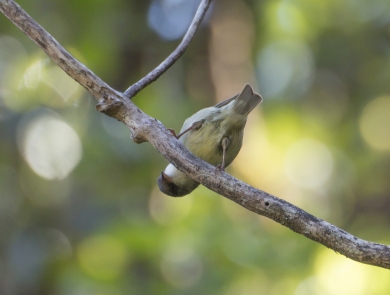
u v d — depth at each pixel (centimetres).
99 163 1203
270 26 1402
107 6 1255
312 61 1515
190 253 1128
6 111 1211
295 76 1472
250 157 1402
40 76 1252
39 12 1217
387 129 1590
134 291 1110
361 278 1066
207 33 1370
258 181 1406
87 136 1199
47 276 1141
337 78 1552
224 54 1373
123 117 482
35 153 1205
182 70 1352
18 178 1208
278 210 430
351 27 1514
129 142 1202
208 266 1112
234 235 1143
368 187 1566
